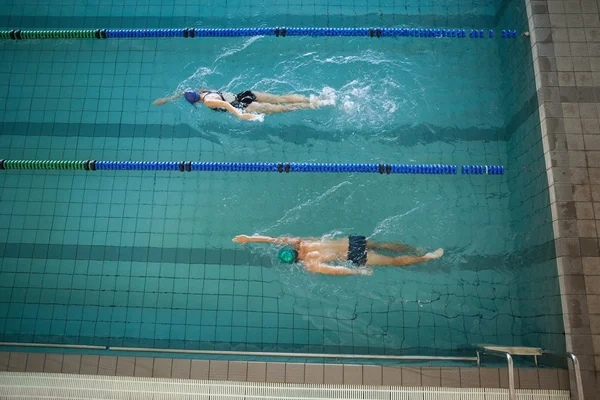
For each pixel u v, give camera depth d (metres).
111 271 4.47
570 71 4.07
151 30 5.26
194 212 4.63
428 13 5.33
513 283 4.34
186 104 4.95
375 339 4.19
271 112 4.80
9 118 4.95
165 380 3.52
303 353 3.85
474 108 4.91
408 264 4.29
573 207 3.71
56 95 5.03
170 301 4.38
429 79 5.00
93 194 4.69
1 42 5.23
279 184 4.68
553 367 3.62
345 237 4.38
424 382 3.47
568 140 3.88
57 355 3.59
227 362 3.54
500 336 4.19
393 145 4.78
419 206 4.56
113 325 4.33
